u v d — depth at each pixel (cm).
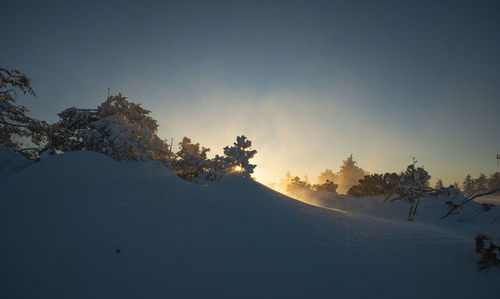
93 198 516
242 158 1232
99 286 309
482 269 467
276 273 369
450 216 1515
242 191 943
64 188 541
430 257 508
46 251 356
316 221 640
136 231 430
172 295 307
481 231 1027
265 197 905
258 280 349
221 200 662
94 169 647
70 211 462
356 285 363
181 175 1203
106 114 1225
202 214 539
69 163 655
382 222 798
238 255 403
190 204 577
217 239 443
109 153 789
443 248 575
